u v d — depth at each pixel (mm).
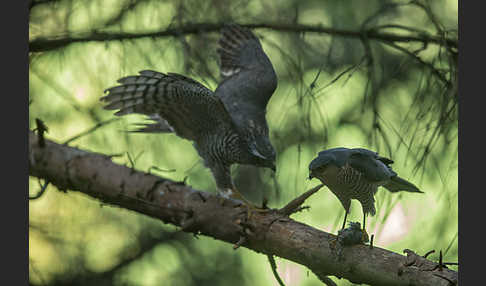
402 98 9781
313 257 6992
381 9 9422
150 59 9859
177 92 8609
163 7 9914
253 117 9625
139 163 10547
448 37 9125
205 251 12227
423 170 7660
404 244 9875
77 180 8812
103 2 9836
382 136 8242
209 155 9289
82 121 10547
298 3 10312
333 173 6777
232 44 11008
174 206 8219
